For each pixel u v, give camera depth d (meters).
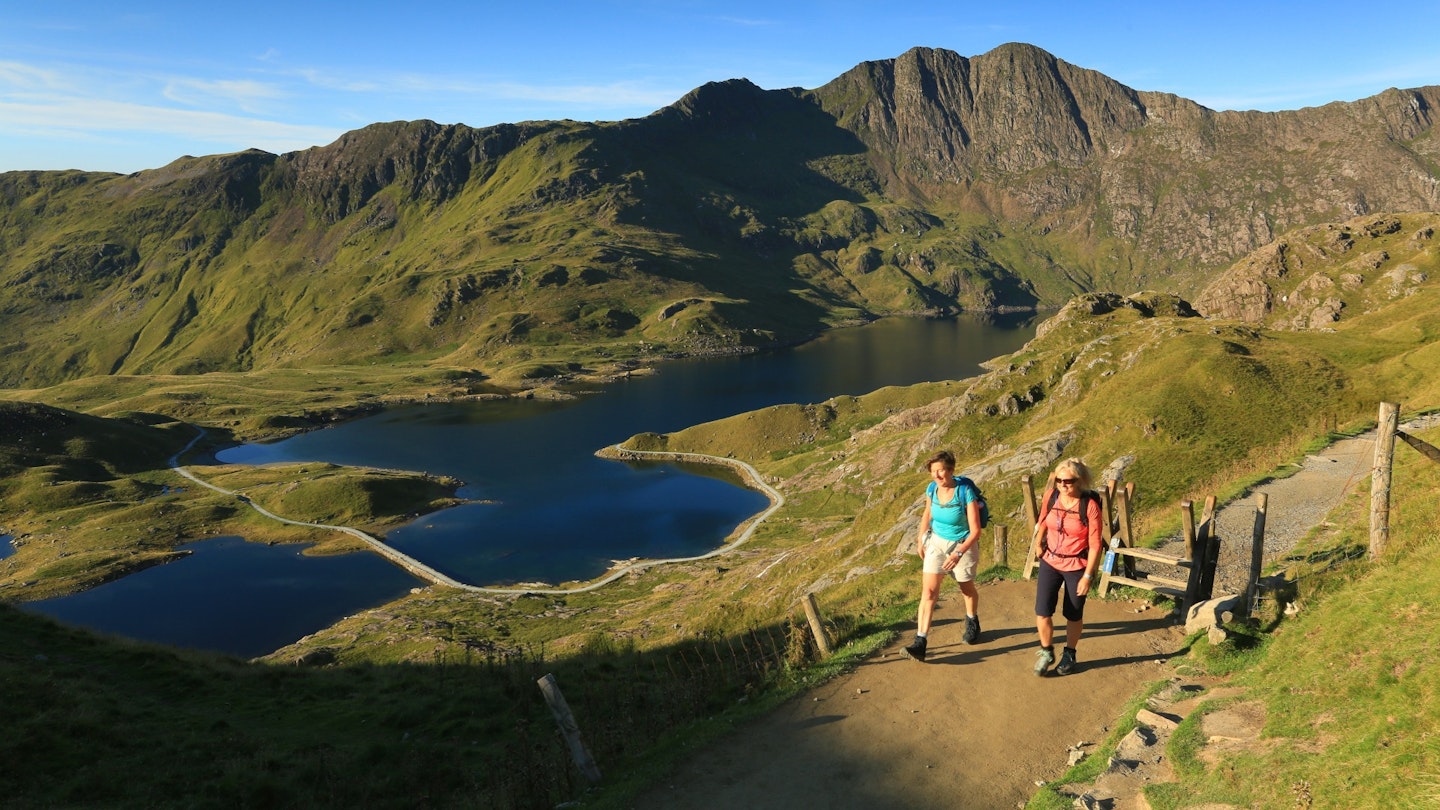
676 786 12.15
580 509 152.38
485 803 16.20
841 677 14.84
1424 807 7.55
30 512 166.25
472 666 33.59
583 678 27.17
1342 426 40.91
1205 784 9.77
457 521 148.25
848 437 174.12
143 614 109.75
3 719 22.44
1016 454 65.50
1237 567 19.81
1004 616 16.45
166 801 19.52
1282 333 88.06
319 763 21.84
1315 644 11.86
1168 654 14.12
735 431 190.00
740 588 75.19
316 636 92.50
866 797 11.17
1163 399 61.47
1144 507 37.62
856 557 54.09
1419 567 12.22
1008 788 10.97
